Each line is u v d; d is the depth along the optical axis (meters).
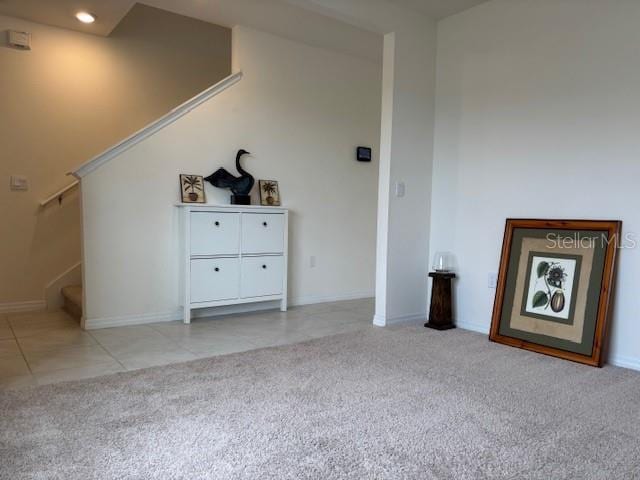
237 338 3.33
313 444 1.80
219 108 3.98
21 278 4.10
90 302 3.51
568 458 1.72
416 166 3.81
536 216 3.24
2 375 2.53
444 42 3.81
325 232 4.75
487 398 2.27
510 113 3.37
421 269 3.93
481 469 1.64
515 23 3.32
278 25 4.02
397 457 1.71
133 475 1.57
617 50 2.80
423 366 2.73
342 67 4.74
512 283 3.28
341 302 4.77
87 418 1.99
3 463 1.63
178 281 3.88
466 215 3.68
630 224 2.78
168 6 3.65
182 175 3.83
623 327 2.81
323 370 2.64
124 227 3.61
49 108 4.11
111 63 4.38
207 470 1.61
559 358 2.91
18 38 3.91
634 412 2.13
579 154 3.00
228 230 3.85
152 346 3.10
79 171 3.41
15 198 4.03
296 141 4.46
